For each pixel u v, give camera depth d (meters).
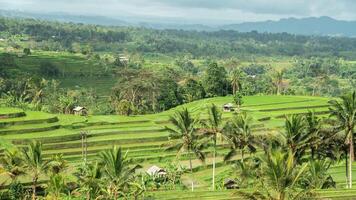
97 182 73.56
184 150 103.19
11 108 144.88
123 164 72.69
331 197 77.06
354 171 108.62
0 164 86.19
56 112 180.38
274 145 83.56
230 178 98.06
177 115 98.25
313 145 85.69
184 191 87.44
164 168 105.38
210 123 95.56
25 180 89.50
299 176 51.97
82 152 116.88
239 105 169.12
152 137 127.81
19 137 119.62
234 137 92.31
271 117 153.25
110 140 123.62
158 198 80.75
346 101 87.81
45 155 112.12
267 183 50.72
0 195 79.12
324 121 90.75
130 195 78.31
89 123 139.50
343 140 89.19
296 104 174.38
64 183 79.75
